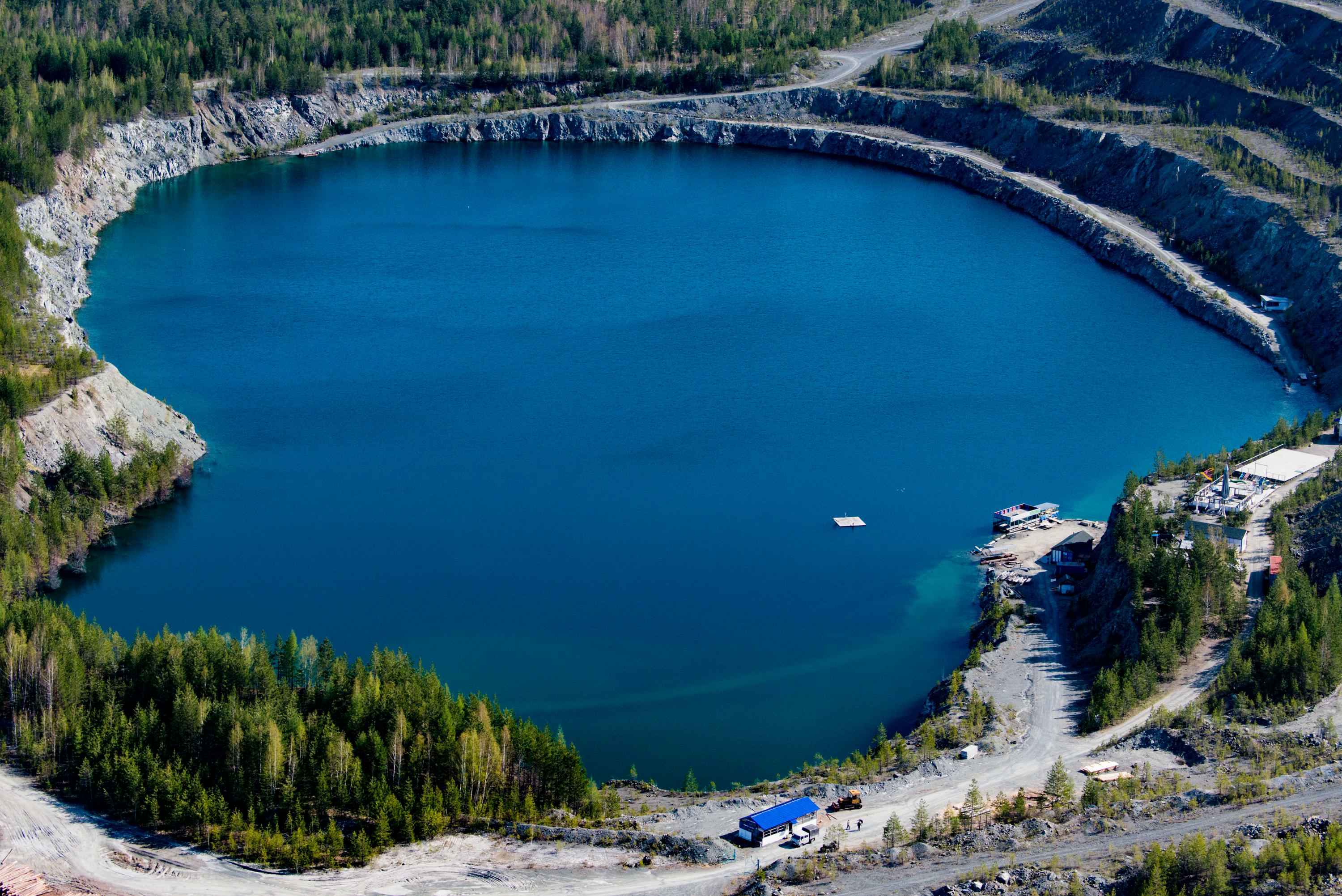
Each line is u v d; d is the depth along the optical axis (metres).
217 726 159.88
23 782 158.38
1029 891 130.50
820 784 160.50
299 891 142.50
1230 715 165.88
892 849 142.00
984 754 164.25
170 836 151.00
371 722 162.12
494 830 152.62
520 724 163.25
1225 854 129.38
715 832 151.25
